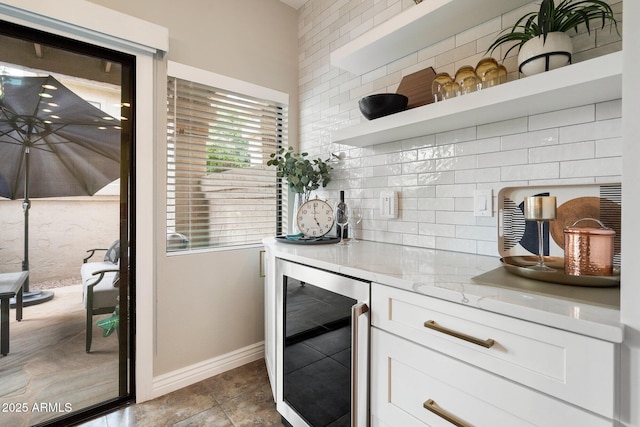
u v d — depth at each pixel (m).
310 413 1.28
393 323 0.94
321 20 2.14
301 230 1.76
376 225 1.76
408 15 1.30
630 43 0.56
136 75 1.65
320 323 1.23
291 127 2.32
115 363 1.64
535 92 0.91
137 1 1.66
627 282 0.55
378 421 0.99
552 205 0.88
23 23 1.36
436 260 1.20
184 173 1.87
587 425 0.58
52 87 1.49
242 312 2.08
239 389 1.79
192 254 1.87
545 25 0.95
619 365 0.55
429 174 1.50
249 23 2.10
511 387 0.68
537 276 0.84
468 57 1.34
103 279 1.62
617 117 0.96
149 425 1.49
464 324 0.76
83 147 1.56
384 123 1.39
